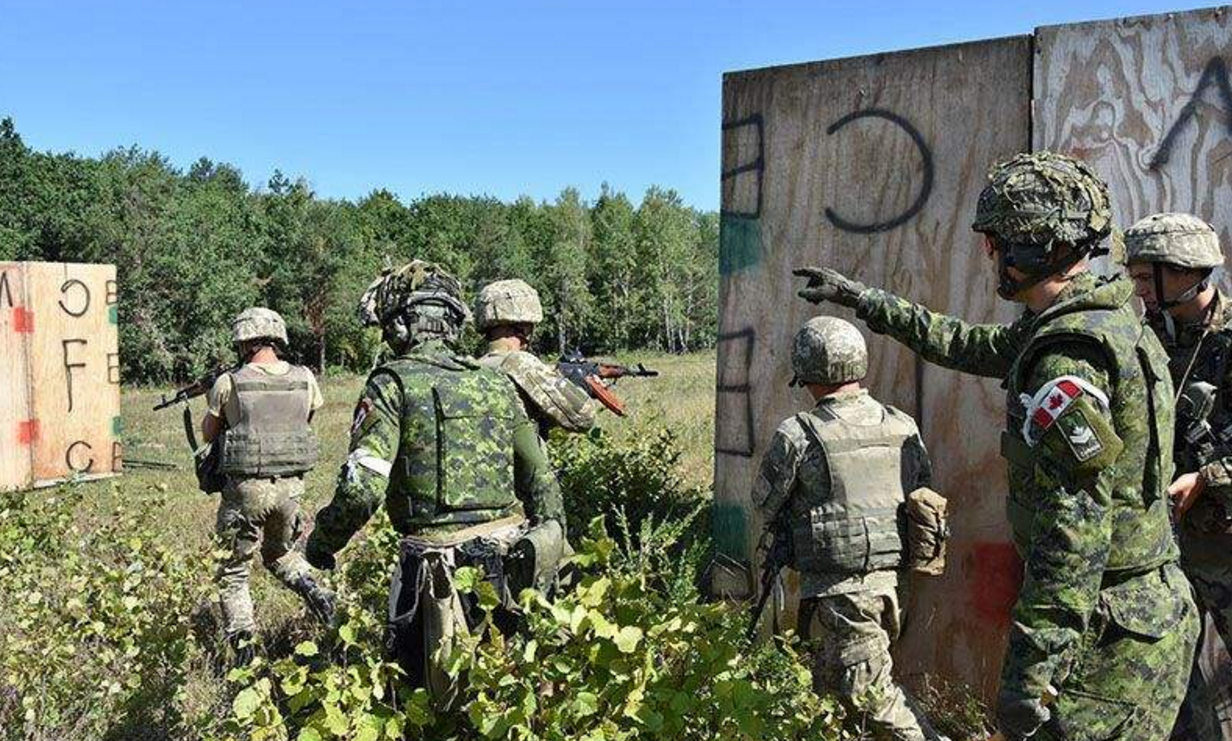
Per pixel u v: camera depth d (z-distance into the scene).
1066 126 3.92
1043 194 2.37
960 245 4.17
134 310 38.22
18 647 3.98
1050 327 2.33
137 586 4.73
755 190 4.72
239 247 46.59
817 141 4.52
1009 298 2.50
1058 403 2.23
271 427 5.22
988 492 4.20
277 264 49.00
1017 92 4.01
